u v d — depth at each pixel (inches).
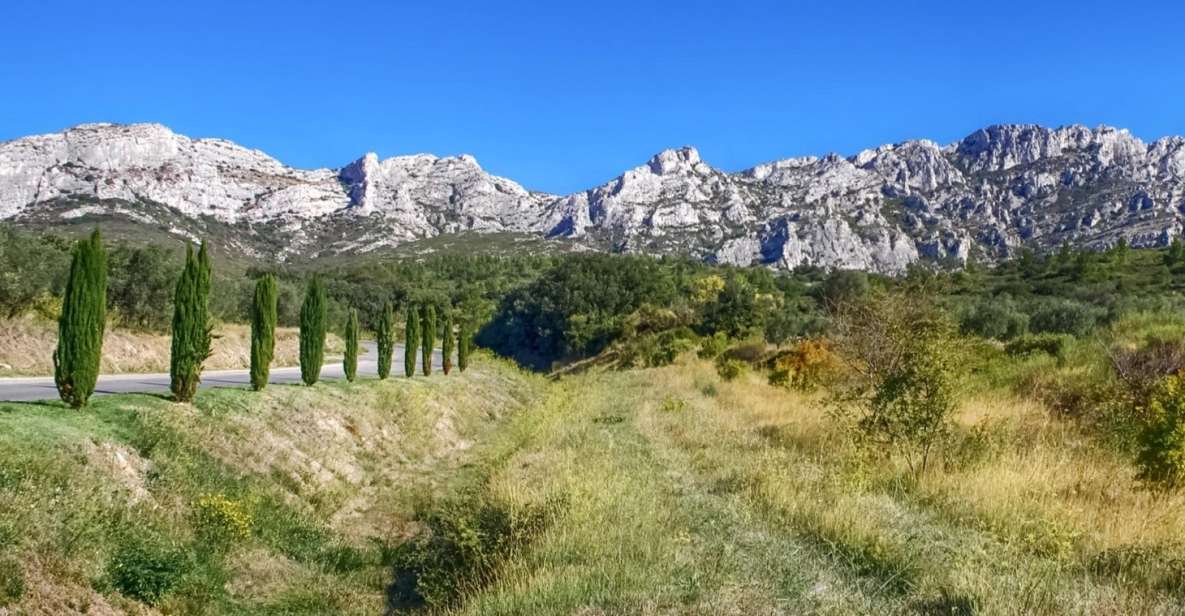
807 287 4082.2
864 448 468.1
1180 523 306.3
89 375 418.3
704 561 286.8
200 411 487.2
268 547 365.1
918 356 482.3
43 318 1026.1
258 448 478.0
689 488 433.1
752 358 1636.3
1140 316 871.7
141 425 413.1
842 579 272.8
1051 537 295.4
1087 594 242.8
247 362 1302.9
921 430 455.8
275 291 634.8
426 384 975.0
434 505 490.6
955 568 270.5
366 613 316.2
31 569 242.7
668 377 1492.4
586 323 3016.7
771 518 356.8
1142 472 366.0
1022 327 1440.7
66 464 323.9
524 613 249.4
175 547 309.7
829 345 1025.5
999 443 470.0
